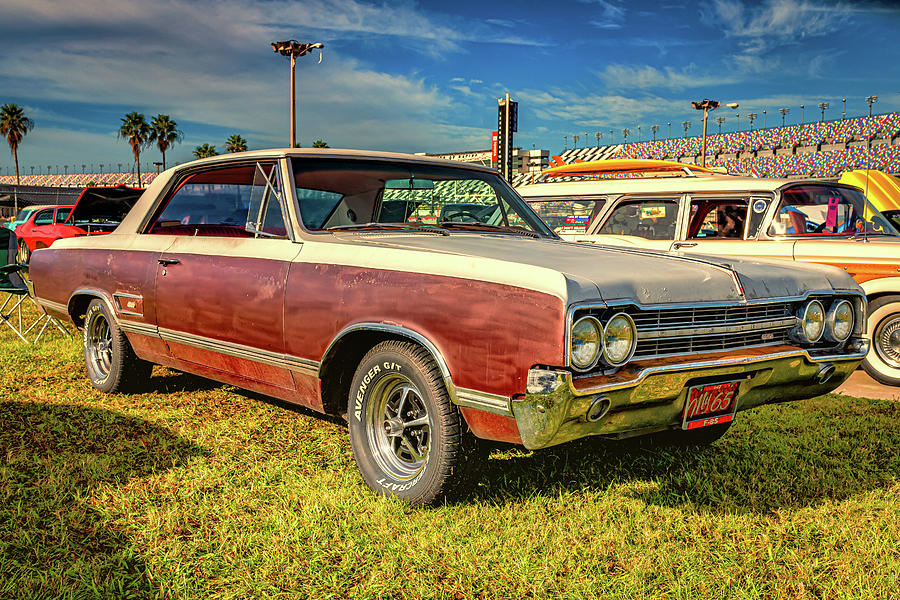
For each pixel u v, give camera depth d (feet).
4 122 236.63
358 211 12.92
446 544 9.39
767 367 10.59
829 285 11.76
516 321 9.01
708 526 10.27
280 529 9.74
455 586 8.52
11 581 8.24
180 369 14.83
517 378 8.97
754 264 11.63
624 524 10.19
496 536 9.72
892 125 239.09
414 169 13.99
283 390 12.39
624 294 9.23
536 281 8.98
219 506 10.49
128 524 9.84
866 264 20.63
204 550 9.20
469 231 13.61
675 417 10.02
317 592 8.30
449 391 9.70
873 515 10.65
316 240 11.98
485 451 10.40
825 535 10.02
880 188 29.14
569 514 10.55
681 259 11.25
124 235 16.08
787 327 11.19
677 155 290.35
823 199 22.26
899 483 11.87
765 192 21.68
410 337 10.06
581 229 24.81
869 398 18.71
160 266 14.51
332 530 9.76
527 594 8.41
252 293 12.39
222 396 16.84
